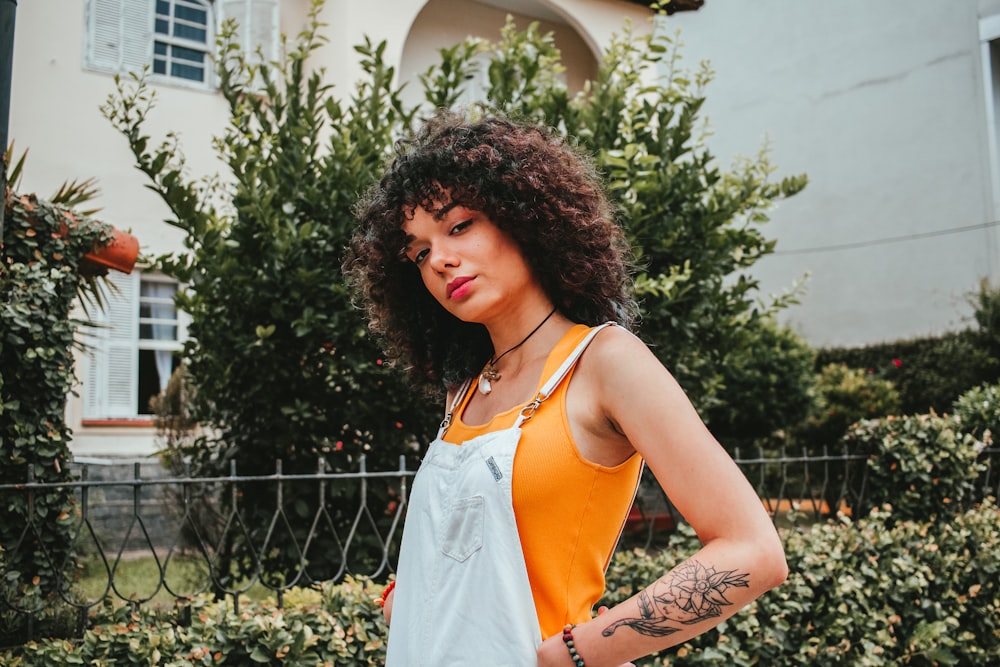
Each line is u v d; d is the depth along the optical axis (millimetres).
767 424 7621
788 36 13078
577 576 1219
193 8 8359
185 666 2365
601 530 1234
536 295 1446
